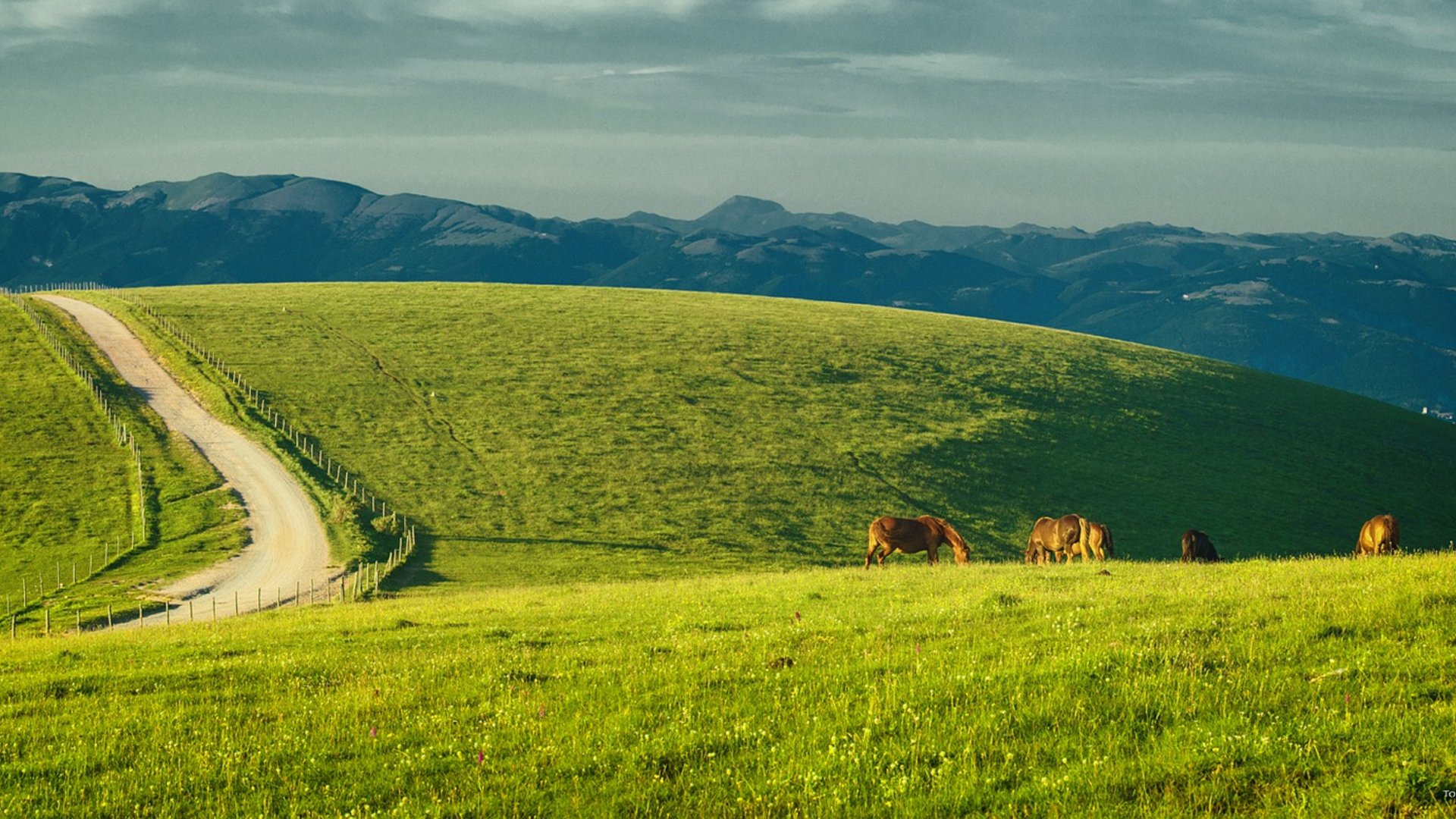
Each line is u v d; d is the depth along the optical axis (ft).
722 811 33.58
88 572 168.76
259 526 194.80
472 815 34.35
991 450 269.03
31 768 39.96
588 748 39.19
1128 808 31.65
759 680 47.26
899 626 57.11
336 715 45.62
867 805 33.30
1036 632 53.16
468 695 48.19
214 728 44.93
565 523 208.95
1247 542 226.58
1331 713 37.06
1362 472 287.07
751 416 280.31
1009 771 34.86
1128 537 223.30
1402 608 49.85
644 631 65.16
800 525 215.72
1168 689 40.73
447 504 215.31
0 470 219.61
